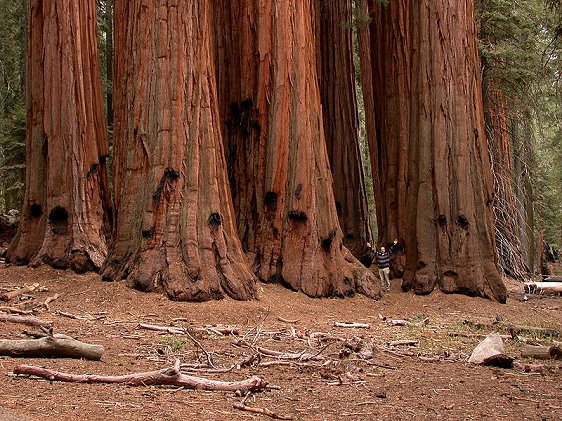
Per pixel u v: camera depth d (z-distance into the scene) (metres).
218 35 19.47
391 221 22.86
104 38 35.41
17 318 11.20
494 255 20.17
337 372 8.93
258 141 18.25
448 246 19.84
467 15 21.05
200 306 14.16
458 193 19.97
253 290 15.23
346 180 26.58
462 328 14.52
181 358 9.36
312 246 17.41
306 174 17.67
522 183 32.56
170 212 14.99
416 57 21.08
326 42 26.91
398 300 18.61
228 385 7.27
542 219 41.03
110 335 11.20
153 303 14.05
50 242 17.97
